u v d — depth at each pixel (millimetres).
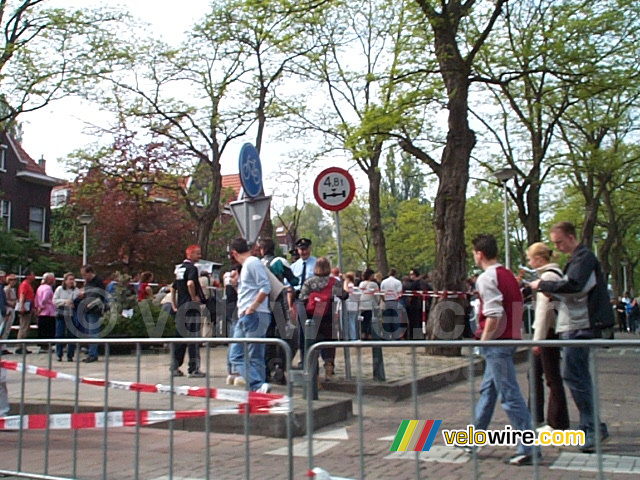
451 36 15461
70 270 34594
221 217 51438
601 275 6215
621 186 34031
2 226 29125
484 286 5961
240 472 5098
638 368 4105
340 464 4766
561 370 4430
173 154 28672
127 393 5535
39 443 5875
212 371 5246
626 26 19469
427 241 51594
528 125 24500
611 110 26391
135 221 36938
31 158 40312
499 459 4480
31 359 5980
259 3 14703
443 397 4562
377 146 17828
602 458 4246
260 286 8203
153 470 5387
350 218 50375
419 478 4578
